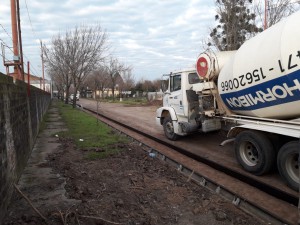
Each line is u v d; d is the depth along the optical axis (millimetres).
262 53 6000
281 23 5875
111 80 53344
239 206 4832
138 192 5348
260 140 6172
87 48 28719
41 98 17547
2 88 4762
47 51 38062
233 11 16219
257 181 5988
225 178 6406
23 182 5879
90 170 6652
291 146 5426
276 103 5953
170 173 6539
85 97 76750
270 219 4391
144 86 68938
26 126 7793
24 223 4129
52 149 8914
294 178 5438
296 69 5312
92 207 4664
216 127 8688
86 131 12148
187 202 4961
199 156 8102
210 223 4266
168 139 10750
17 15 12164
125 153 8281
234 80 6875
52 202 4875
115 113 23562
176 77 10102
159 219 4355
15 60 11711
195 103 9297
